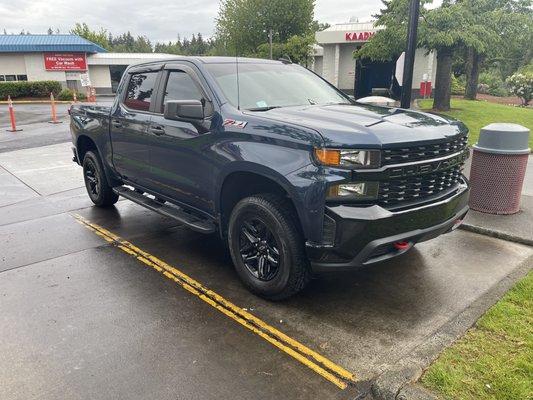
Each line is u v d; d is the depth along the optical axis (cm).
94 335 340
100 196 652
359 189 325
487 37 1573
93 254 497
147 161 508
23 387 284
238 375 294
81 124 645
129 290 412
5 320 362
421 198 363
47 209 672
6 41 3650
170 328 349
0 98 3269
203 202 439
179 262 474
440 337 321
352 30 2714
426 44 1620
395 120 373
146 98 515
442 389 270
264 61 509
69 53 3694
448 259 466
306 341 330
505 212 577
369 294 398
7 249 514
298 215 342
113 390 280
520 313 350
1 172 926
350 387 282
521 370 284
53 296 402
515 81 2427
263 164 358
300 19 4284
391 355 312
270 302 388
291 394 276
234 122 390
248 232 395
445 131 376
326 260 340
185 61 473
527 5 2081
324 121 359
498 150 561
